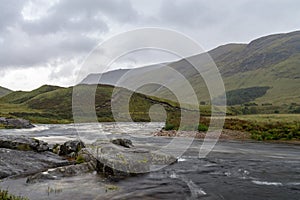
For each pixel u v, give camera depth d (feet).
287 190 42.96
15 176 47.24
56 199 36.09
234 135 126.62
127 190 40.63
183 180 47.39
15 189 40.11
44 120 299.99
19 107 400.67
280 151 89.30
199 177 49.98
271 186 45.03
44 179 44.78
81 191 39.47
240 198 38.91
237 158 72.08
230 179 49.14
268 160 69.72
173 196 38.58
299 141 119.65
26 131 162.20
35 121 291.38
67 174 47.44
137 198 37.14
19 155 55.93
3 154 53.98
